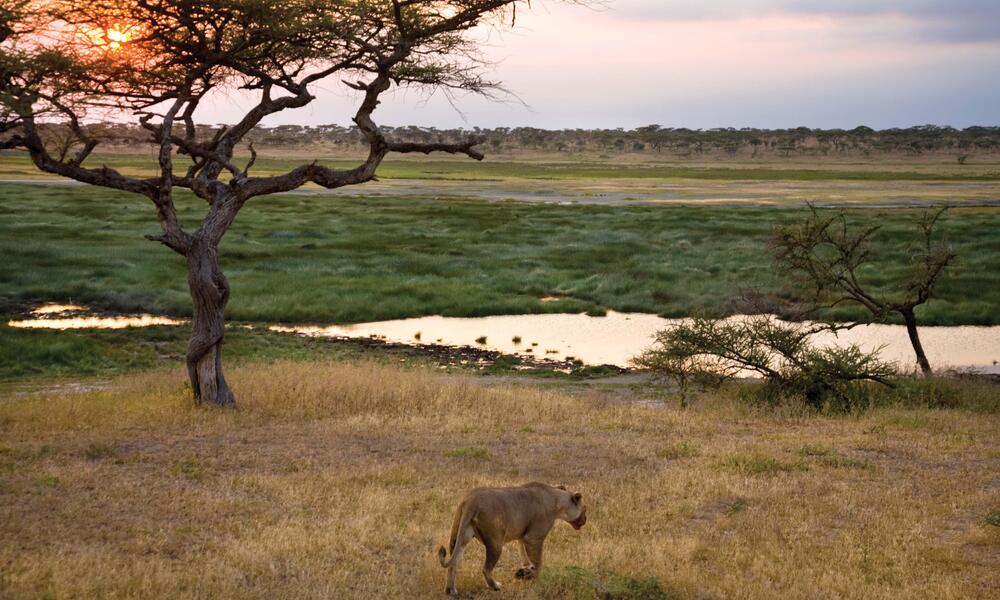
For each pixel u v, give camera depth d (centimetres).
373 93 2031
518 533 916
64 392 2259
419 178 15162
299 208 8688
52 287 4112
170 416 1778
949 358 3366
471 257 5550
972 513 1217
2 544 969
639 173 17800
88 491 1207
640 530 1127
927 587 931
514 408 2034
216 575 899
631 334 3778
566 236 6550
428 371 2800
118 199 8756
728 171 18738
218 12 1816
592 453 1574
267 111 2033
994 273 4866
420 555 1009
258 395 2028
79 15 1783
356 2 1936
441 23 2011
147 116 1936
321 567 946
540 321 4072
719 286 4656
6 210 7200
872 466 1482
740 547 1059
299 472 1370
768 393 2334
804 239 2864
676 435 1781
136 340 3175
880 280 4653
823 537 1109
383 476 1348
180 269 4697
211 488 1252
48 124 1867
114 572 884
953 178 15550
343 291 4366
